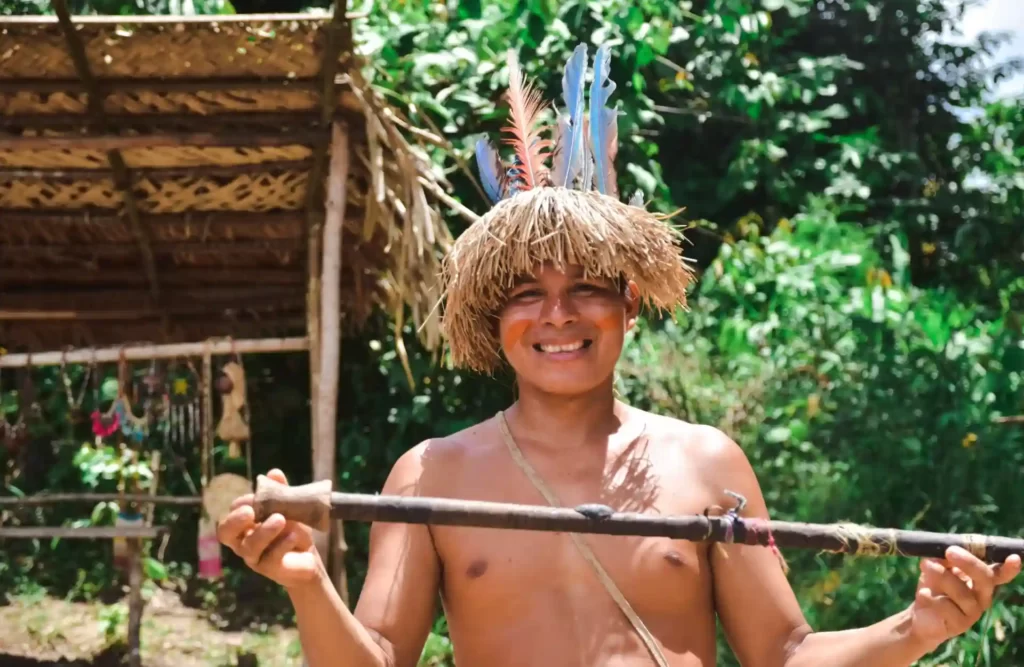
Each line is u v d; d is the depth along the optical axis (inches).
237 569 250.8
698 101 312.2
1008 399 230.7
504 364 89.8
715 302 259.4
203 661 208.2
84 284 216.7
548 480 75.4
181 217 191.5
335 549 176.1
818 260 264.1
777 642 74.5
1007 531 201.9
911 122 358.0
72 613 229.8
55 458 259.0
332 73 147.3
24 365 181.9
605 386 78.3
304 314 226.2
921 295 273.9
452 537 74.5
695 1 322.3
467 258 77.9
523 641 71.7
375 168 153.3
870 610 185.3
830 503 201.5
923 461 206.8
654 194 253.6
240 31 142.3
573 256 75.0
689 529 67.6
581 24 242.4
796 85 306.8
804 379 227.9
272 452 267.0
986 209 324.5
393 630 73.0
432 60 225.9
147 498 192.7
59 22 139.1
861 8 352.5
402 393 254.2
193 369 183.5
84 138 155.1
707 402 222.4
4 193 183.8
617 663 70.4
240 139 158.7
